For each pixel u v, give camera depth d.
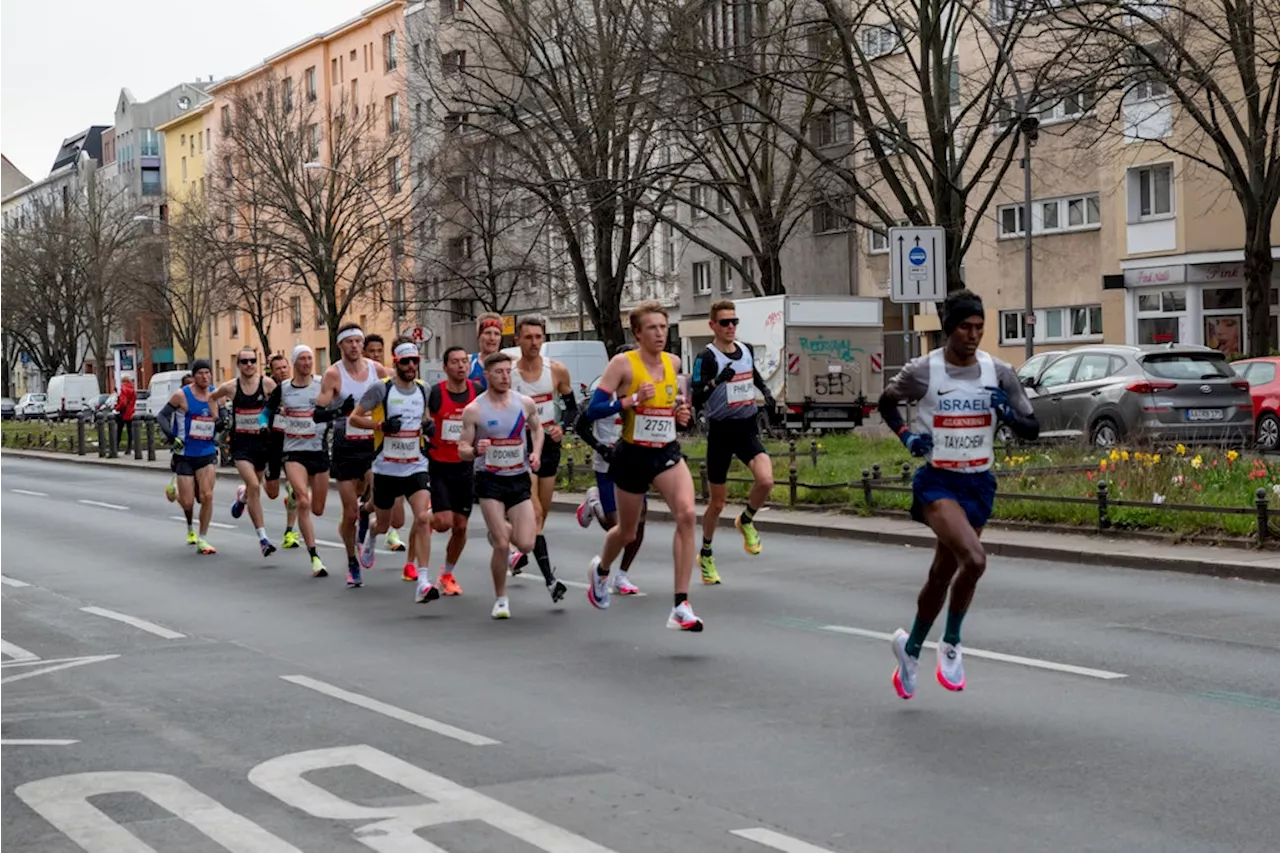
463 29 55.84
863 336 49.53
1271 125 50.06
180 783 8.97
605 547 15.14
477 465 15.48
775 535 23.02
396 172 82.50
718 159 57.59
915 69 40.12
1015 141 39.81
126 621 16.19
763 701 10.94
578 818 8.00
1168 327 56.75
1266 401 35.19
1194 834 7.44
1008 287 62.78
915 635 10.66
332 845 7.59
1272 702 10.45
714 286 77.56
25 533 27.70
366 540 19.84
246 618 16.14
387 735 10.16
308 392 19.77
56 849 7.66
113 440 56.94
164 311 105.31
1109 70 37.53
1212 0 45.34
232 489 39.12
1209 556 17.52
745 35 46.22
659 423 13.85
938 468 10.45
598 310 52.50
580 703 11.07
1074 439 33.00
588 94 49.31
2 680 12.77
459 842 7.59
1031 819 7.77
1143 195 57.22
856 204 66.44
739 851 7.35
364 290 75.19
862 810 8.02
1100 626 13.79
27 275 112.94
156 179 154.25
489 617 15.54
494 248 74.25
